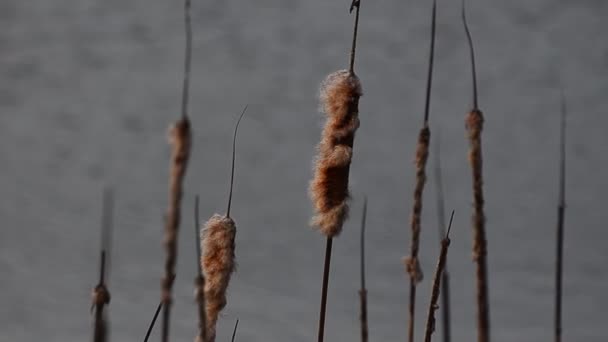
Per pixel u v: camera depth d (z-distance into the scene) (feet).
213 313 27.81
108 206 22.07
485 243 24.56
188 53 20.03
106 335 21.01
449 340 25.67
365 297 29.89
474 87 25.86
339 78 30.17
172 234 18.79
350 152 29.96
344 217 30.12
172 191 18.70
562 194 27.30
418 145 27.45
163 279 19.15
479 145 25.09
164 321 19.27
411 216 27.96
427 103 27.73
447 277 25.84
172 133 18.78
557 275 27.30
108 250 21.61
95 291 21.18
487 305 24.18
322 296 30.14
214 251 27.89
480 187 24.90
